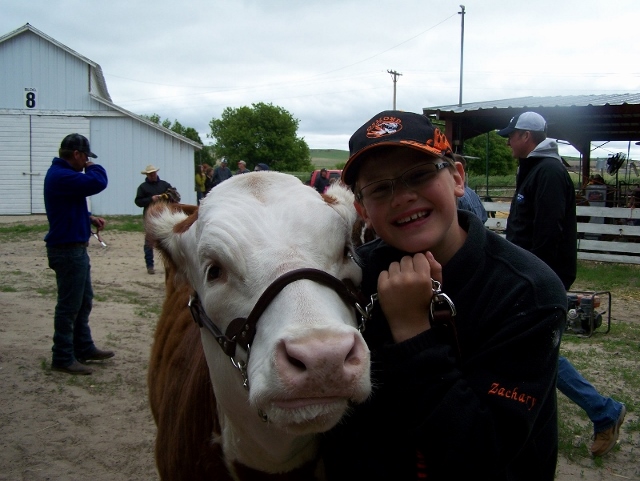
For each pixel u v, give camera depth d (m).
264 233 1.81
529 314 1.66
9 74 21.73
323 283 1.73
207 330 2.05
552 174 3.71
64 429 4.48
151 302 8.38
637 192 14.76
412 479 1.85
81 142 5.27
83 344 5.82
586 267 11.95
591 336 6.82
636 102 12.40
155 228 2.29
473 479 1.65
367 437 1.87
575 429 4.44
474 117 14.25
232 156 60.50
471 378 1.70
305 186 2.01
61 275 5.45
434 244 1.75
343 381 1.48
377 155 1.75
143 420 4.67
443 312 1.69
